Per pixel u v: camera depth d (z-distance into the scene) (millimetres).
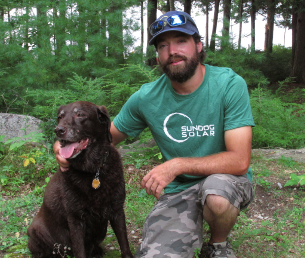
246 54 4492
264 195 2102
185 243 1484
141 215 1963
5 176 2385
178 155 1603
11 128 2852
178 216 1536
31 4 4191
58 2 4227
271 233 1723
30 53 3992
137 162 2527
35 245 1613
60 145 1505
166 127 1595
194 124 1557
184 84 1540
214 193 1390
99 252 1663
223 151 1568
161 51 1547
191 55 1515
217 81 1545
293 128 3211
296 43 7785
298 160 2697
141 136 2809
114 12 3789
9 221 1915
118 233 1557
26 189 2318
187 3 8664
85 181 1468
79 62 3740
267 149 2998
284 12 8297
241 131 1495
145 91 1640
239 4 9938
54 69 3760
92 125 1513
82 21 3920
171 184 1654
